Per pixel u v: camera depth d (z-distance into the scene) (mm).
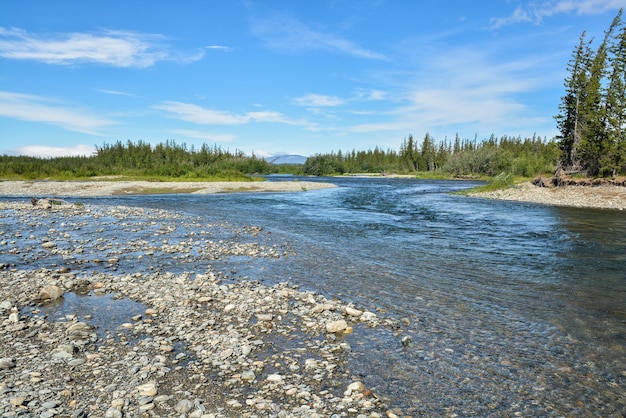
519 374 7328
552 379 7152
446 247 18734
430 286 12711
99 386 6625
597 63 59094
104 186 60031
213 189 59719
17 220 25562
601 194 43281
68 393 6328
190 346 8312
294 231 23328
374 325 9531
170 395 6445
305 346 8406
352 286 12695
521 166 85688
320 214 31828
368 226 25312
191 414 5891
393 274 14086
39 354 7754
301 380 7016
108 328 9219
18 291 11680
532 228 24438
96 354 7789
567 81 62594
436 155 155625
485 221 27625
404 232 23000
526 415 6086
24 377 6820
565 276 13805
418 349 8305
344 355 8016
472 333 9125
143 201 42969
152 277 13320
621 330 9273
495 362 7777
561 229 24031
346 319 9922
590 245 19188
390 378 7141
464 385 6941
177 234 21875
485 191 54281
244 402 6293
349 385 6801
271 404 6215
